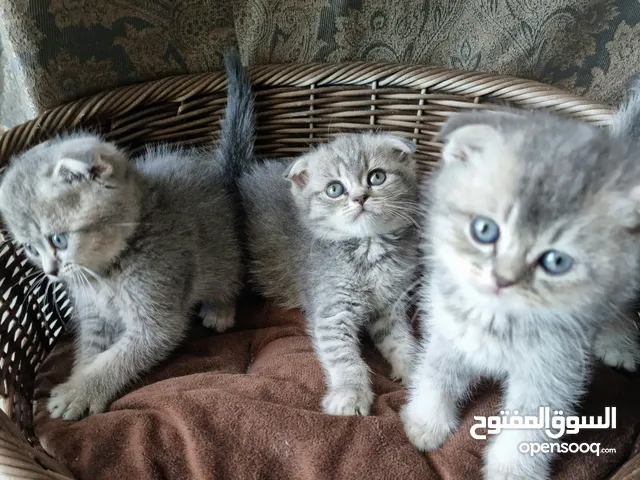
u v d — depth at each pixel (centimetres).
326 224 34
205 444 26
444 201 22
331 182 34
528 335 23
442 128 23
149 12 38
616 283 21
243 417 27
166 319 32
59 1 35
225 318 38
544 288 20
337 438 27
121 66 39
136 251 31
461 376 27
